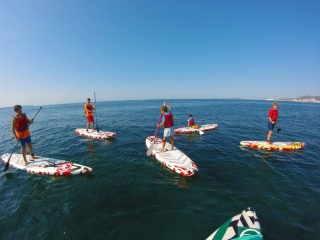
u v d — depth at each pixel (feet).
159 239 11.35
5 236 11.83
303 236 11.53
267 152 27.76
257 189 17.15
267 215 13.51
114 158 25.34
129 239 11.37
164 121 24.27
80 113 111.65
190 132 41.86
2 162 24.00
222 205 14.74
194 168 20.15
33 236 11.79
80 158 25.62
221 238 10.89
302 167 22.20
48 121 70.33
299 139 36.37
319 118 72.64
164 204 14.87
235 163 23.44
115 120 66.64
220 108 133.28
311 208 14.30
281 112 102.78
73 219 13.24
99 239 11.44
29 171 20.99
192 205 14.70
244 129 46.26
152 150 25.81
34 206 14.87
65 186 17.89
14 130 20.38
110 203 15.05
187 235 11.64
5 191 17.24
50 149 30.22
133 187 17.49
